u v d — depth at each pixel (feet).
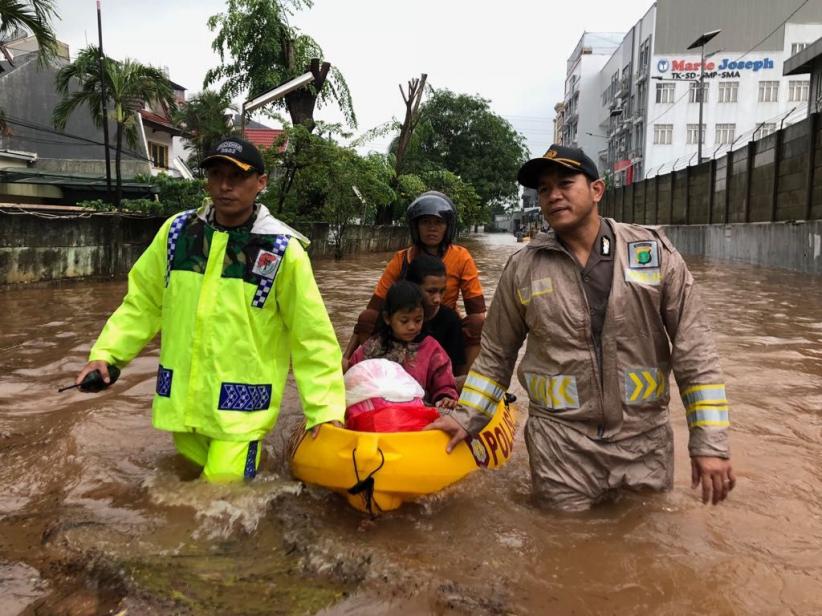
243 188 10.95
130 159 88.69
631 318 10.03
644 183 128.26
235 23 85.97
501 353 11.19
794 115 167.84
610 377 10.14
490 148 187.93
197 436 11.76
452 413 11.20
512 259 10.82
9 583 8.25
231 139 11.03
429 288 14.14
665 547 9.38
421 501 10.75
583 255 10.25
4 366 20.17
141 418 15.24
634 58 191.83
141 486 11.23
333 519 10.29
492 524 10.12
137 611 7.65
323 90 87.40
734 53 170.81
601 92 246.06
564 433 10.47
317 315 11.16
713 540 9.61
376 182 83.25
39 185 77.36
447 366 13.60
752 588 8.36
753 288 44.32
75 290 40.04
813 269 57.16
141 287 11.74
